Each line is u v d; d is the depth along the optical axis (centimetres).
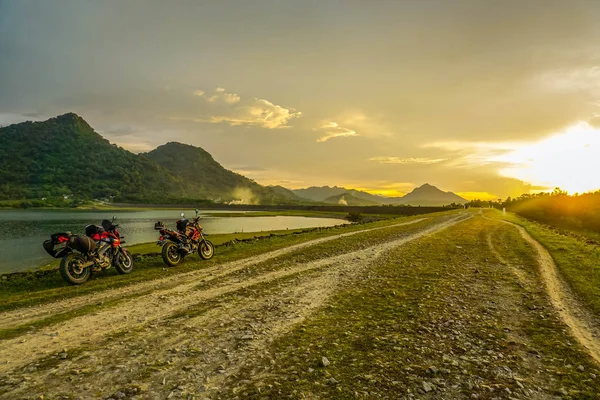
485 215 6500
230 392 450
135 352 573
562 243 2095
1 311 821
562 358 566
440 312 791
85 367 518
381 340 627
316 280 1114
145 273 1244
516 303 881
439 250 1789
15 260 2695
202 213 16500
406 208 16350
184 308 823
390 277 1158
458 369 523
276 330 677
